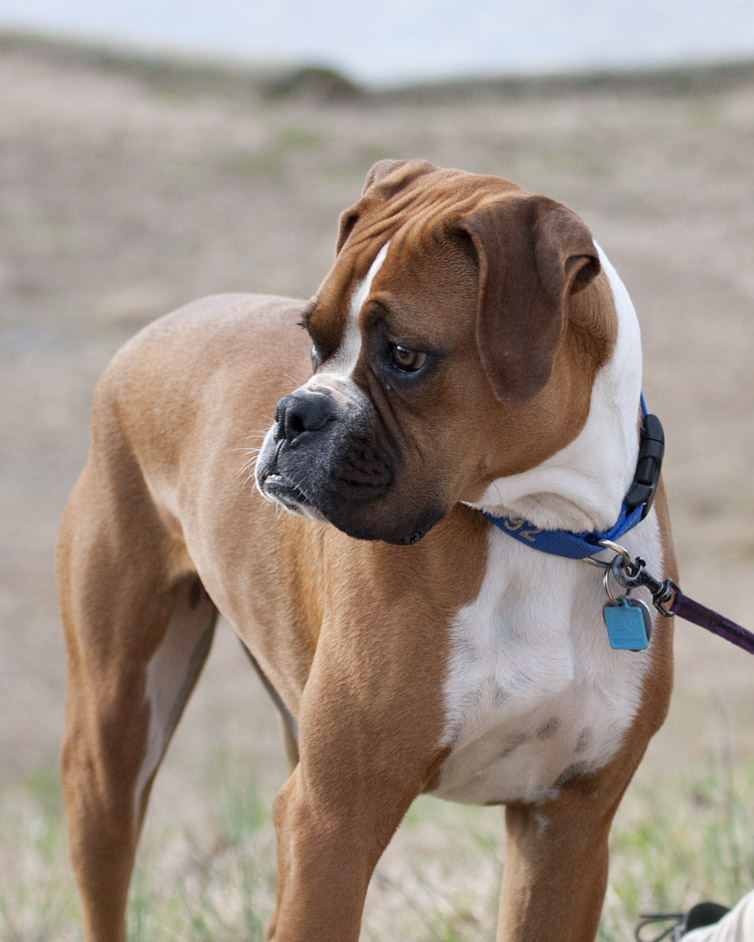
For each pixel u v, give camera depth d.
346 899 5.62
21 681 19.73
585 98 46.66
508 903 6.28
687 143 41.78
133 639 7.44
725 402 27.89
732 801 9.34
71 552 7.70
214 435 7.03
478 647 5.68
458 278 5.28
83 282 34.19
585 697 5.85
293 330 7.19
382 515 5.31
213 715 18.86
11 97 44.38
